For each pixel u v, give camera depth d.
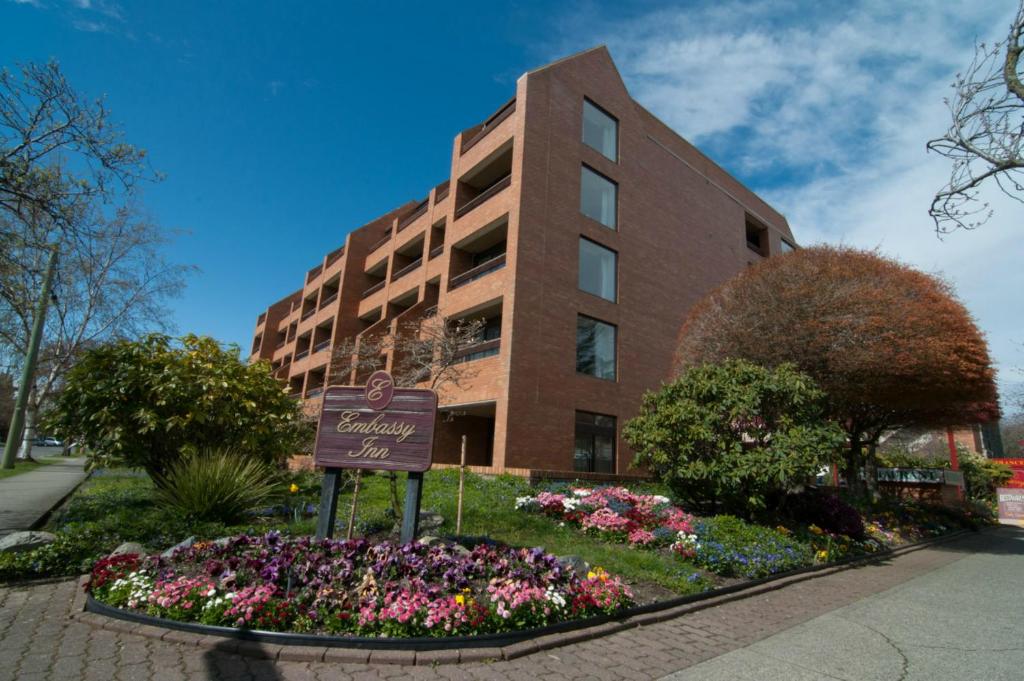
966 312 14.12
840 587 8.31
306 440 14.23
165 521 8.00
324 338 36.44
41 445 58.94
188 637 4.57
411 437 6.78
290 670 4.14
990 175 5.04
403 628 4.68
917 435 26.86
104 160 9.66
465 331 17.39
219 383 10.56
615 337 19.92
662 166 23.92
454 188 22.20
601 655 4.85
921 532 15.17
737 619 6.28
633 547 8.83
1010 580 9.27
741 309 14.55
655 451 10.99
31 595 5.67
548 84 19.53
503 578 5.57
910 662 4.97
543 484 13.66
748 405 10.20
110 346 10.82
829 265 14.14
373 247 32.94
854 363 12.52
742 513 10.91
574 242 19.12
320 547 6.09
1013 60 4.72
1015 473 30.59
